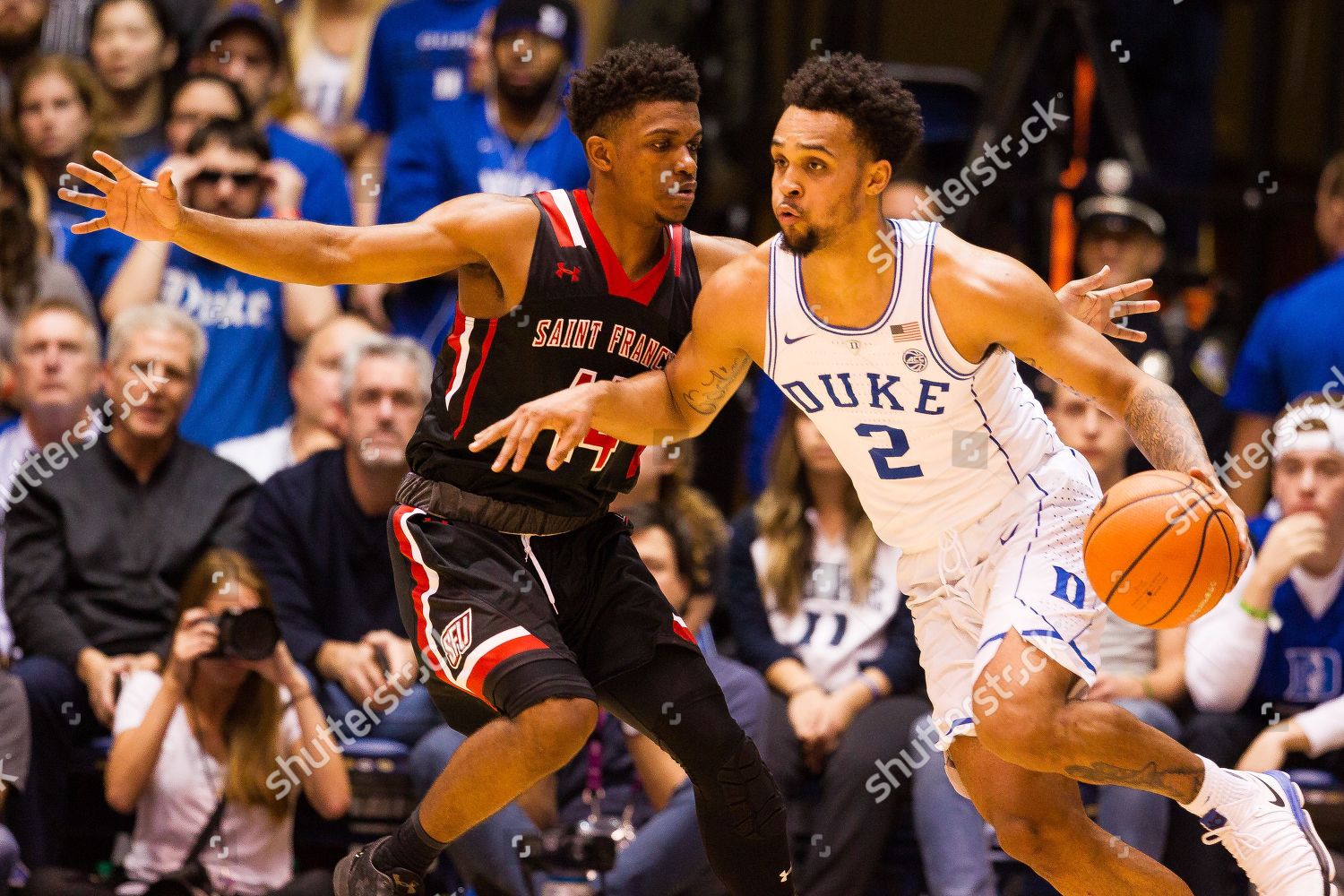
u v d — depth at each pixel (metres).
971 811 10.93
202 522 12.12
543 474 8.00
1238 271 16.83
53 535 11.95
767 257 7.79
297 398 13.44
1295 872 7.89
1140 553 7.31
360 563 12.02
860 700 11.66
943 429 7.85
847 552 12.18
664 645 8.12
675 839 10.66
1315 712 11.22
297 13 16.73
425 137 14.56
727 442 15.49
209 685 10.92
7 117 14.96
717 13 16.41
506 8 14.02
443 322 14.12
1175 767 7.80
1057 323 7.57
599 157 7.79
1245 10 19.02
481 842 10.55
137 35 15.48
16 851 10.45
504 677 7.58
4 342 13.53
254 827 10.91
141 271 13.66
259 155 13.08
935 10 18.77
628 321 7.97
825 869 11.18
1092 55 14.44
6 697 10.80
